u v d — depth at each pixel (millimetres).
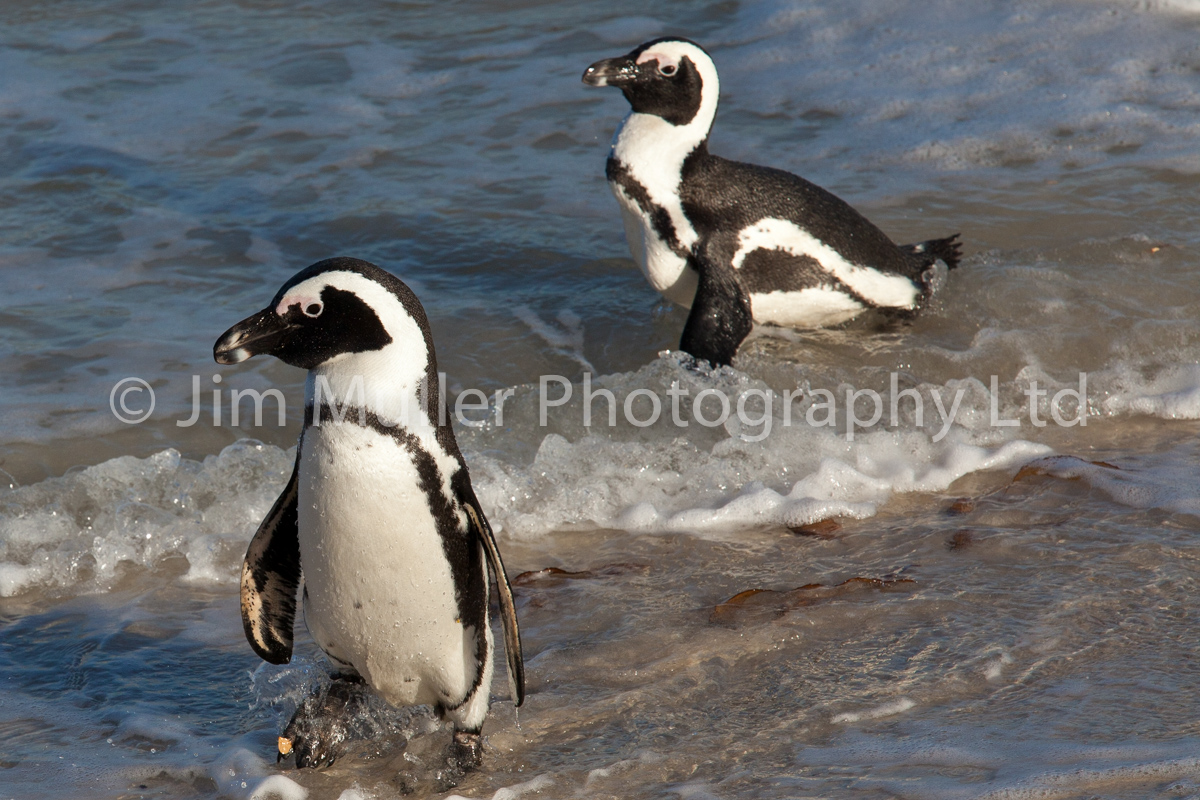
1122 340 19344
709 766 9766
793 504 15148
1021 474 15570
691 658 11602
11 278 22000
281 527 10273
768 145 27750
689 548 14375
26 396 17922
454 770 10055
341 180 26453
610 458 16250
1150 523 14016
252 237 24062
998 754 9445
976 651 11266
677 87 19422
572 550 14578
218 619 13172
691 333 19109
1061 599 12211
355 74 32062
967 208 24406
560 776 9812
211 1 36750
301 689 11508
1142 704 10156
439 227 24359
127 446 16875
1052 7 33906
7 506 15141
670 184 19688
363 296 9289
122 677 11836
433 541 9672
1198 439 16703
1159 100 29141
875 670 11102
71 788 9945
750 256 19859
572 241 23922
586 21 35156
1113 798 8570
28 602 13578
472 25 35156
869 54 32312
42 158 27359
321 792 9977
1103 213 24016
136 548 14539
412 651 10078
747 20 34812
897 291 20562
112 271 22500
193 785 10102
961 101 29594
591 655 11812
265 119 29578
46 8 35938
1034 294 20828
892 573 13180
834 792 9109
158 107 30172
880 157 27016
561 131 28750
